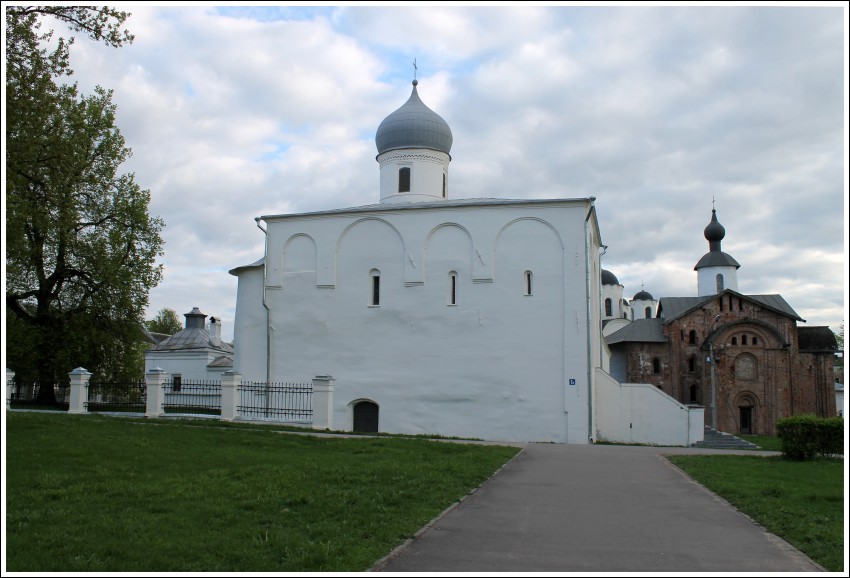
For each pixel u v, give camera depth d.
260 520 9.30
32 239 31.00
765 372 50.56
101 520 8.93
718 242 66.94
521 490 12.91
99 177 32.88
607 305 79.00
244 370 32.09
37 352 33.06
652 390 29.36
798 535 9.18
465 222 30.00
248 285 32.72
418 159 36.59
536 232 29.25
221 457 15.17
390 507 10.45
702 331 52.56
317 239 31.72
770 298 56.41
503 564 7.79
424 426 29.36
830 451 18.67
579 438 27.72
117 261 33.78
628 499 12.09
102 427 19.08
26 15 17.73
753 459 19.08
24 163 18.84
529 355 28.67
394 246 30.73
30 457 13.47
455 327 29.55
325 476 12.87
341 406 30.39
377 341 30.38
